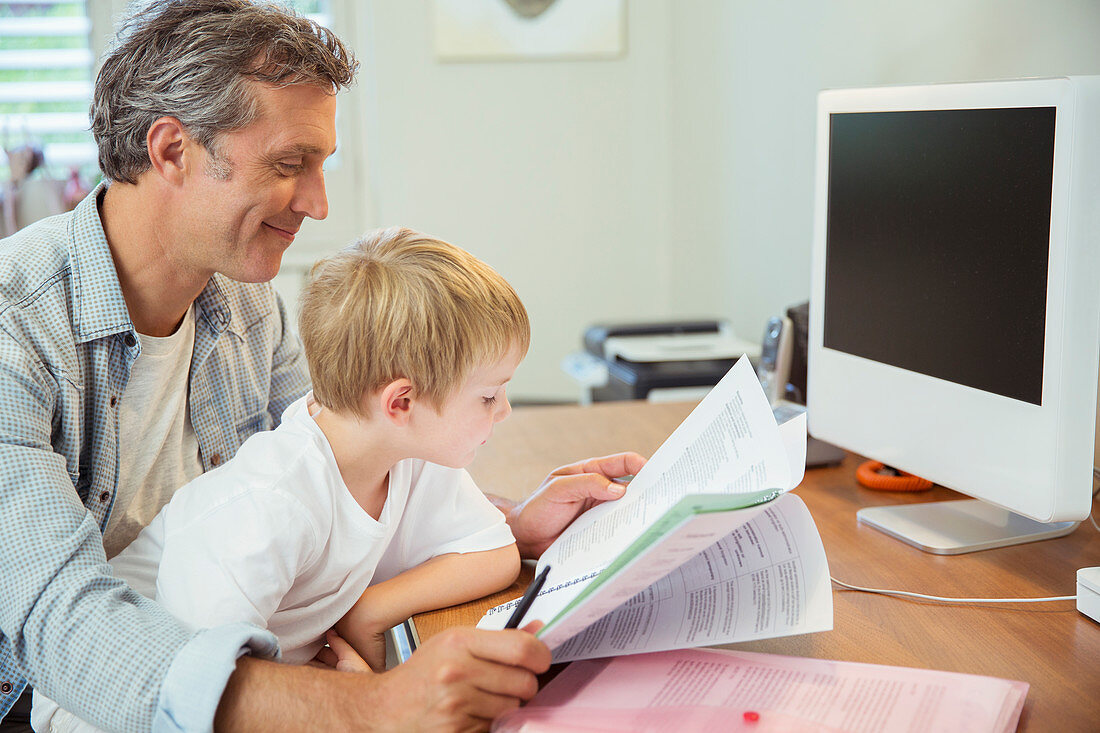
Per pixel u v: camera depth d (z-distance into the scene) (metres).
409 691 0.70
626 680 0.75
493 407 0.90
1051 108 0.86
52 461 0.86
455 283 0.85
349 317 0.85
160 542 0.95
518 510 1.04
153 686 0.73
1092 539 1.06
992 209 0.94
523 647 0.70
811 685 0.73
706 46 2.89
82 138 3.07
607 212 3.28
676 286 3.28
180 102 0.93
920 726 0.67
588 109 3.21
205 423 1.18
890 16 1.87
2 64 2.98
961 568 0.99
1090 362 0.87
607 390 2.29
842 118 1.16
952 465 1.01
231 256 1.01
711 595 0.81
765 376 1.50
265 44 0.93
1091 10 1.31
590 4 3.13
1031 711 0.71
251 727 0.72
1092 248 0.86
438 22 3.08
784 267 2.40
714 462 0.86
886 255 1.09
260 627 0.82
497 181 3.21
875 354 1.13
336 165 3.26
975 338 0.97
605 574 0.70
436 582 0.93
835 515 1.15
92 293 1.00
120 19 0.99
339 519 0.90
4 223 2.87
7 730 1.01
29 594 0.78
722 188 2.81
